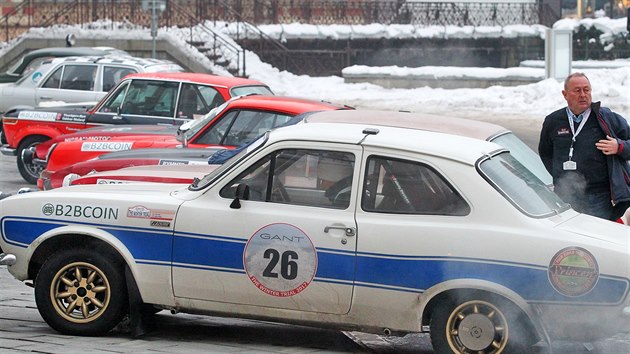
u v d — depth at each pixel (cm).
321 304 1435
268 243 1445
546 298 1362
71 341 1505
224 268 1461
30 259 1546
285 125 1688
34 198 1545
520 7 7144
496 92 5853
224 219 1462
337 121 1572
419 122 1612
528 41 7112
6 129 3256
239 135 2434
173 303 1495
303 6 6944
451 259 1385
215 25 6675
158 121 3025
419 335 1695
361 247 1414
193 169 1938
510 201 1398
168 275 1485
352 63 6969
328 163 1457
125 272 1516
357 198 1434
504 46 7112
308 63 6856
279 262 1441
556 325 1367
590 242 1359
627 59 7000
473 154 1434
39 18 6694
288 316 1457
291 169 1465
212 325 1709
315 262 1428
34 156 3089
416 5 7069
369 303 1417
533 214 1398
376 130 1484
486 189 1402
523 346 1377
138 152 2281
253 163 1475
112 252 1519
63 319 1538
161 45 6097
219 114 2447
